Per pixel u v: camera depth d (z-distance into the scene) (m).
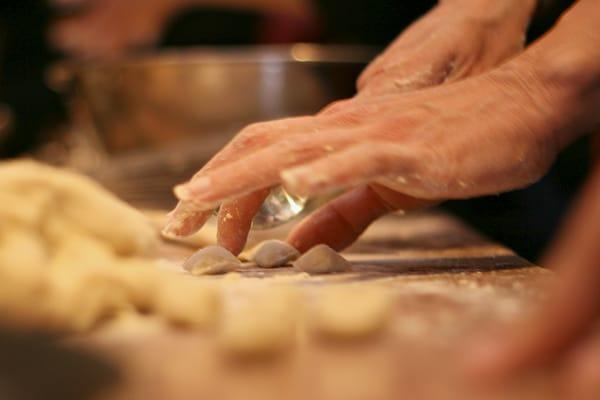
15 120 1.66
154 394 0.47
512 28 0.78
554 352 0.44
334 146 0.63
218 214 0.71
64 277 0.50
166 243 0.82
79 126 1.48
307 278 0.65
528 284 0.62
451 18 0.78
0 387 0.48
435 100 0.67
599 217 0.44
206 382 0.47
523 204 1.15
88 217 0.53
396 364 0.47
